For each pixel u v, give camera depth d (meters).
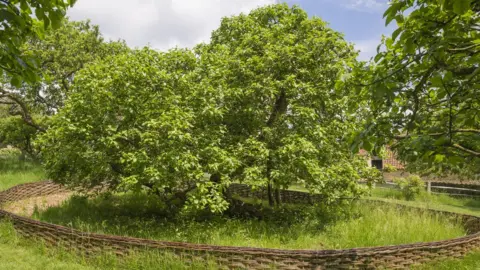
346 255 5.73
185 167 7.40
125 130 8.13
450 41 3.00
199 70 8.97
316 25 10.30
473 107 3.43
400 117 3.39
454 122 3.48
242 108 9.20
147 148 8.04
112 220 8.99
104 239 6.05
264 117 9.73
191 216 8.84
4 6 2.89
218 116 8.64
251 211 10.04
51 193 12.70
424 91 3.63
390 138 3.40
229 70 9.17
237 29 11.01
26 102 18.89
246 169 8.35
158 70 8.67
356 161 10.72
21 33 3.30
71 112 8.42
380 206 10.88
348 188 9.99
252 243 7.37
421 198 16.02
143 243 5.88
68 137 8.65
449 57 3.31
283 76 9.41
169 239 7.28
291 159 8.45
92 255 6.08
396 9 2.90
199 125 8.78
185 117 7.85
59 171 9.45
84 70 9.05
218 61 9.20
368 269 5.80
